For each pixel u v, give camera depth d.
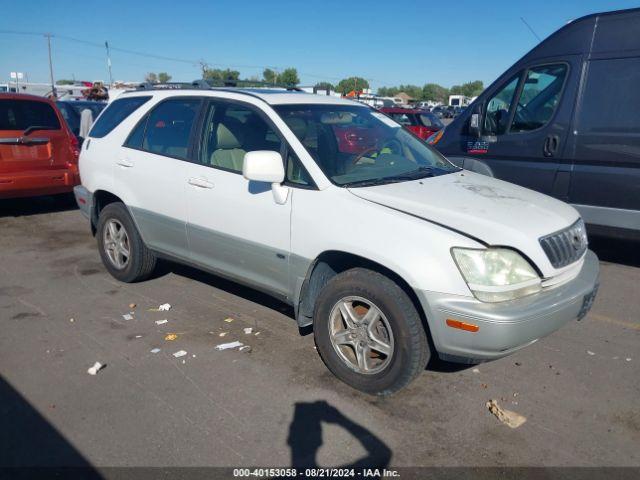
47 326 4.50
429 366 3.97
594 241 7.23
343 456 2.99
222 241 4.35
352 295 3.54
